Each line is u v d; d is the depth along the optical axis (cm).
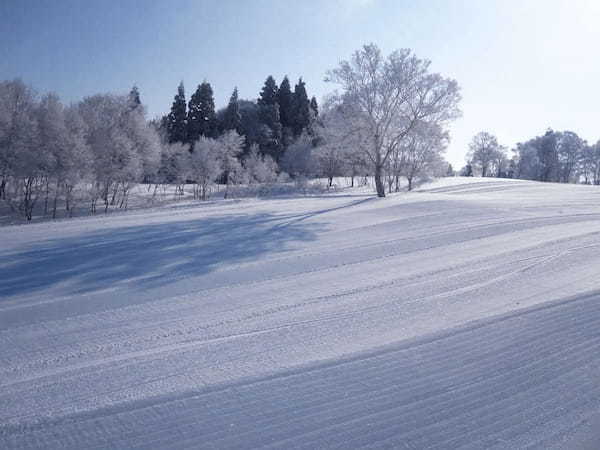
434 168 4644
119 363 502
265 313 678
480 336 560
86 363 503
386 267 975
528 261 995
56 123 3797
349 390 430
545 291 757
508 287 795
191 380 455
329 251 1149
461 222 1603
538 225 1524
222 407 400
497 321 612
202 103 7388
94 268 973
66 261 1044
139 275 914
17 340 575
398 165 4525
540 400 410
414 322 624
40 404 409
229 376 463
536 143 9444
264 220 1766
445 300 729
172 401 412
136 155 4412
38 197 4072
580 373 459
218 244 1255
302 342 558
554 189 4256
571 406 400
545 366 476
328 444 347
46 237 1383
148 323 638
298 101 8194
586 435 359
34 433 361
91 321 647
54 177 3856
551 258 1017
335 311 683
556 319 612
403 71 2895
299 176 6119
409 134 3212
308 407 400
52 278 891
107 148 4150
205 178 5269
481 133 9550
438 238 1312
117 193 4919
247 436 357
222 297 763
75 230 1527
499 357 499
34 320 651
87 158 3897
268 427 370
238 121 7450
